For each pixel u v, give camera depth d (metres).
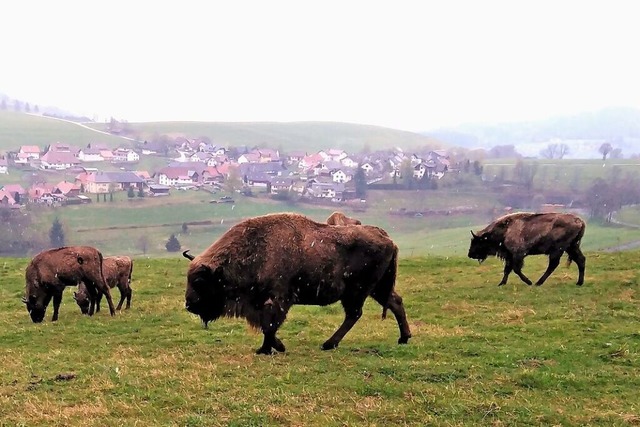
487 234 18.95
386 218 114.94
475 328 13.37
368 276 11.25
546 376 9.17
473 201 125.56
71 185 127.25
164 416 7.72
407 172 137.75
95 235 99.69
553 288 17.25
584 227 17.72
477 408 7.91
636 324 12.98
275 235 10.89
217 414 7.78
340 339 11.40
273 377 9.20
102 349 12.09
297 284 10.92
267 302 10.82
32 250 90.31
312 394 8.41
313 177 146.62
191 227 107.56
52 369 10.27
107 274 16.56
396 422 7.53
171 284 20.61
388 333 12.93
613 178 133.38
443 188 135.12
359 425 7.39
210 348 11.77
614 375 9.44
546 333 12.49
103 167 177.00
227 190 135.38
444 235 97.25
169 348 12.05
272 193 133.12
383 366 9.62
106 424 7.48
